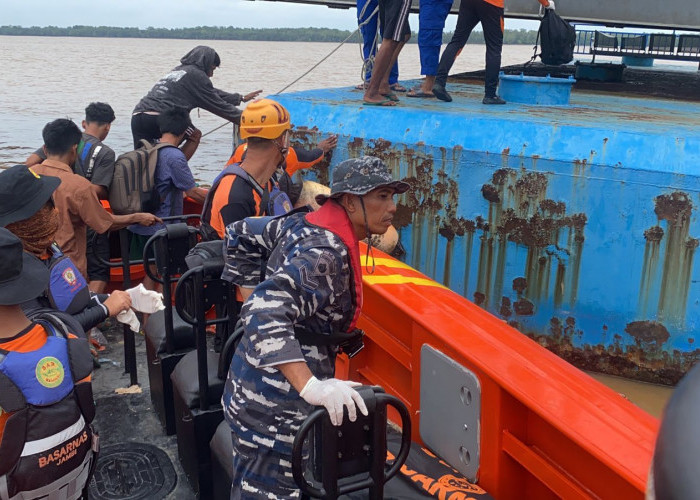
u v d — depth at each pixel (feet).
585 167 13.12
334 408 5.59
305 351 6.64
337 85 194.18
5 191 7.62
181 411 10.03
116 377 13.60
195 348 11.68
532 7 26.16
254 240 7.36
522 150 13.66
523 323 14.44
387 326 10.51
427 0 17.85
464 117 14.67
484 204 14.25
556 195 13.52
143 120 20.24
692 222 12.49
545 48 18.53
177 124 15.79
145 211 15.31
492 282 14.52
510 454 7.90
